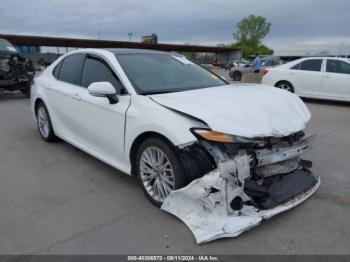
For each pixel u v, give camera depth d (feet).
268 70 36.14
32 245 8.78
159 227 9.50
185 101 10.12
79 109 13.76
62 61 16.51
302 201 10.05
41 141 18.31
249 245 8.69
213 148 8.98
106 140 12.36
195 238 8.86
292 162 10.78
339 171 13.87
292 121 10.16
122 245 8.73
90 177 13.19
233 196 8.98
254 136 9.04
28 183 12.67
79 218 10.09
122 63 12.46
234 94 11.09
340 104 32.73
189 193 9.14
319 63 32.99
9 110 29.01
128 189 12.05
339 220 9.90
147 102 10.55
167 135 9.48
